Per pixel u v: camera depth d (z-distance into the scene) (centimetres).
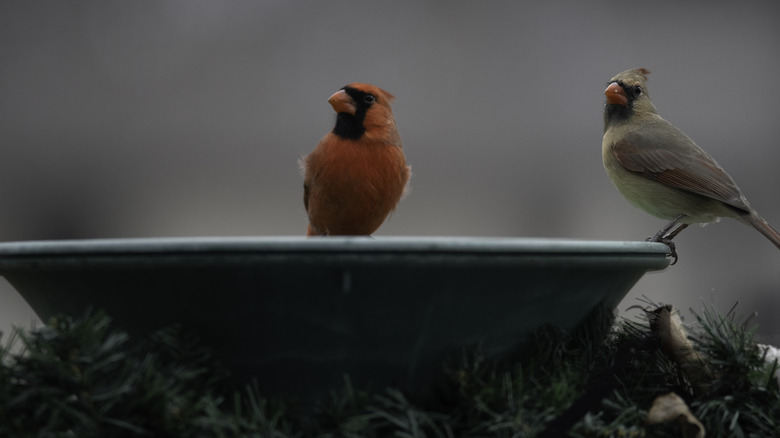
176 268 252
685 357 317
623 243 288
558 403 283
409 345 271
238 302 257
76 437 243
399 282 256
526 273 268
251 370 270
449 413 276
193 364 267
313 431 270
